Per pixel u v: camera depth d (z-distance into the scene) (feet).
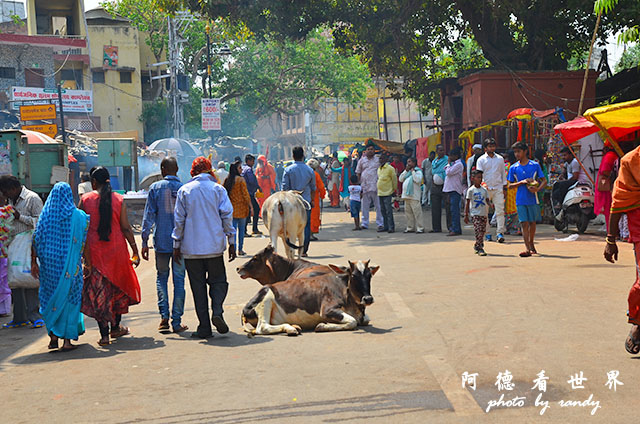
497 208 46.34
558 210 51.98
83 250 24.12
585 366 17.95
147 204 25.58
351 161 93.09
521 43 95.25
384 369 18.56
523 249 42.47
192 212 24.02
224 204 24.31
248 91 167.63
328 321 23.88
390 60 97.71
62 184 23.91
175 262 25.61
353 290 23.81
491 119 79.82
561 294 27.89
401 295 29.48
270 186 73.46
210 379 18.61
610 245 19.70
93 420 15.84
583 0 70.74
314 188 44.27
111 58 157.69
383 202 57.98
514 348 20.08
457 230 52.01
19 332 27.68
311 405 15.93
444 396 16.08
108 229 24.30
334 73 168.96
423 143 103.81
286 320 24.34
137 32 160.15
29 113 102.83
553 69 88.69
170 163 25.94
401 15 87.15
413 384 17.10
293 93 173.68
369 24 90.33
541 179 39.24
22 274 27.91
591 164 51.16
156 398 17.21
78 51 143.84
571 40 87.51
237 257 45.73
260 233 59.57
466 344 20.84
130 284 24.75
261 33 93.30
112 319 24.13
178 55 137.90
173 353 22.08
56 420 16.02
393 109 203.00
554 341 20.68
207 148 146.30
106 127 158.71
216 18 92.63
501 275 33.14
